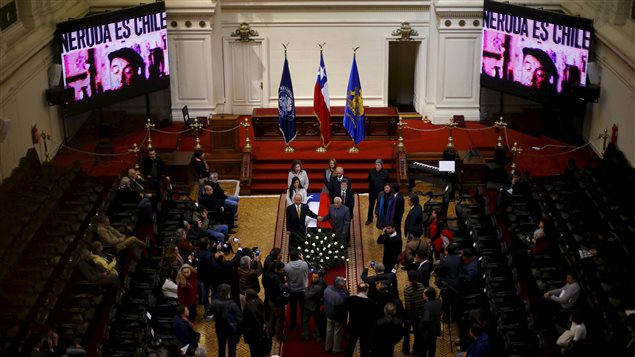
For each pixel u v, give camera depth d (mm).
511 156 26266
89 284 17906
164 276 18766
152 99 28422
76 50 25406
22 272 17641
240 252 18953
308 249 21031
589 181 22250
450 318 18938
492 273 19141
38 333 15516
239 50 29516
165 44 28062
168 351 16141
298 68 29781
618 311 16469
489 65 28266
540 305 17578
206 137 28109
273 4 29047
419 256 19031
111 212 20969
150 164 23344
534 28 26641
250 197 25328
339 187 22453
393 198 21578
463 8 28469
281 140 27656
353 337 17297
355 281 20781
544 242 19656
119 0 28188
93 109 26516
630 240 19109
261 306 16969
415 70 30609
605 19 24688
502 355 16297
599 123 25750
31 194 20438
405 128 28812
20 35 23031
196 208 21969
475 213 21828
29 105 23391
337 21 29312
